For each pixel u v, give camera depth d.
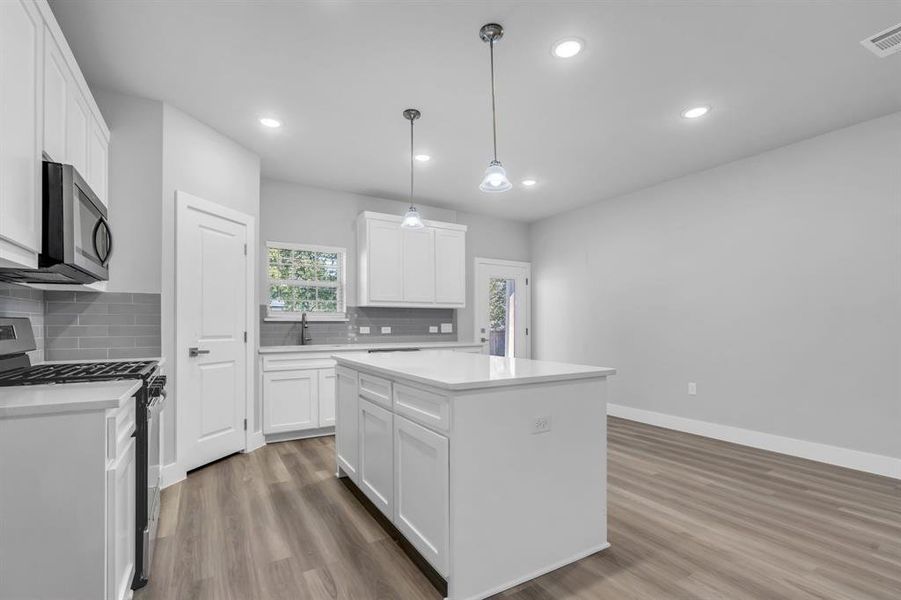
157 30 2.19
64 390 1.50
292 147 3.64
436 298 5.03
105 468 1.32
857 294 3.16
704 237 4.14
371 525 2.31
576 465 2.01
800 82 2.65
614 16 2.08
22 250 1.47
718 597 1.71
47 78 1.65
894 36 2.21
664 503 2.57
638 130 3.32
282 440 3.95
